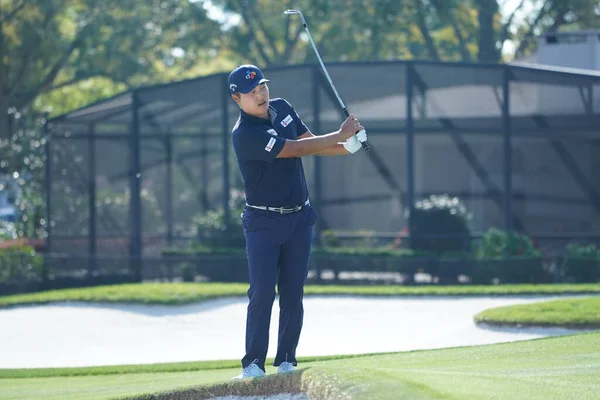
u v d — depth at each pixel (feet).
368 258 159.02
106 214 191.93
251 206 53.31
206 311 120.57
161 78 331.16
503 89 165.68
